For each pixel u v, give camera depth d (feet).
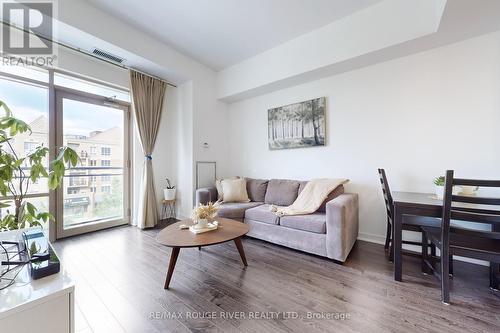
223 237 6.01
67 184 9.40
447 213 4.83
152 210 11.15
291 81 10.38
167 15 8.20
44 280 2.59
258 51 10.78
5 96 7.75
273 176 11.92
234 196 10.94
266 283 5.81
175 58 10.73
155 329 4.17
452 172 4.73
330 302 4.98
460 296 5.10
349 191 9.37
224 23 8.64
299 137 10.75
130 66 10.25
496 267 5.34
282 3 7.52
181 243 5.56
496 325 4.18
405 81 8.02
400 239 5.88
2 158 4.03
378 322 4.32
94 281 5.91
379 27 7.49
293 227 7.82
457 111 7.12
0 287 2.42
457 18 5.93
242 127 13.28
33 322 2.22
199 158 12.14
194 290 5.50
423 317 4.43
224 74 12.69
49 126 8.71
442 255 4.93
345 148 9.47
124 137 11.36
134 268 6.66
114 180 11.07
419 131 7.79
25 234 3.69
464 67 6.99
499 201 4.51
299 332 4.08
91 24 7.70
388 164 8.42
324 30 8.75
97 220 10.48
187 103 12.04
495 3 5.35
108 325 4.28
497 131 6.54
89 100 10.08
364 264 6.84
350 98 9.29
